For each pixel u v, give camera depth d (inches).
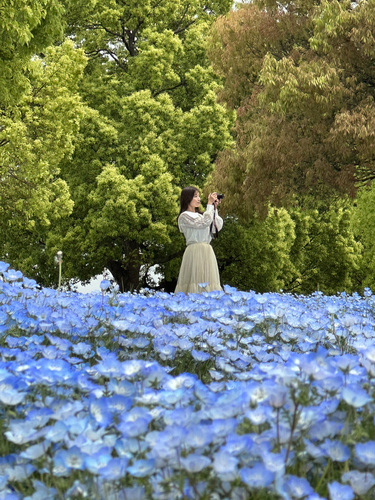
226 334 116.3
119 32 824.3
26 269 782.5
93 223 708.7
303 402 54.2
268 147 553.0
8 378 66.7
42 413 60.2
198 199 243.3
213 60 669.3
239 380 82.7
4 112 551.5
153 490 50.5
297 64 579.8
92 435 56.8
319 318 138.7
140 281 873.5
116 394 65.7
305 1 586.6
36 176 576.7
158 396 63.5
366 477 49.1
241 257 831.7
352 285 1153.4
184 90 824.9
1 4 373.7
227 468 47.9
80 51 591.8
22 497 52.9
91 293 158.6
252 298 149.9
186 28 865.5
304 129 549.6
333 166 559.5
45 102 574.6
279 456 49.6
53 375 68.6
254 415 55.0
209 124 759.7
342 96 521.3
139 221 714.8
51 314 115.6
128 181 705.0
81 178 752.3
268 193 587.8
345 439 57.1
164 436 50.9
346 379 68.2
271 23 599.8
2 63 430.9
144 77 788.0
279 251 853.2
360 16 502.6
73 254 746.8
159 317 125.4
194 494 47.8
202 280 229.5
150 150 746.8
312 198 625.9
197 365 102.4
